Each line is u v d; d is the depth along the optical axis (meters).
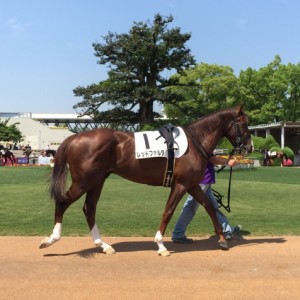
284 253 6.47
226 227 7.25
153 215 9.73
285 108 53.38
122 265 5.79
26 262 5.91
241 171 24.84
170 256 6.27
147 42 38.53
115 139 6.38
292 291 4.83
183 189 6.42
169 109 49.81
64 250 6.57
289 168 29.53
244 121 6.88
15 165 33.94
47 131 67.50
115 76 39.16
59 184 6.25
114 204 11.35
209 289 4.88
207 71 51.12
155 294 4.71
